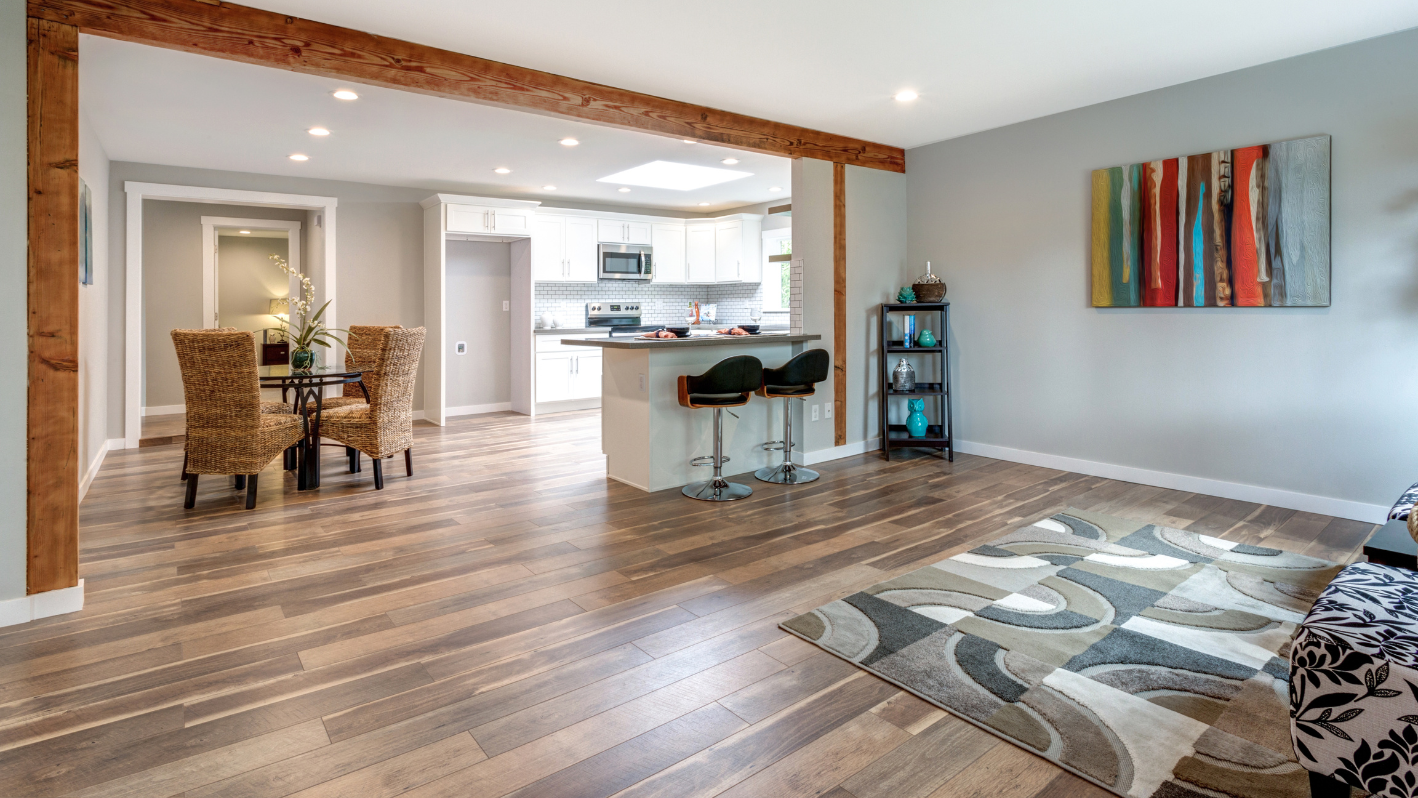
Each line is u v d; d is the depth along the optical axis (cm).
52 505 264
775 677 223
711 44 350
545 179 696
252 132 508
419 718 200
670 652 239
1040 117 491
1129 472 465
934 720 199
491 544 350
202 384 394
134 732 193
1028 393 516
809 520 388
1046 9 314
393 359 456
